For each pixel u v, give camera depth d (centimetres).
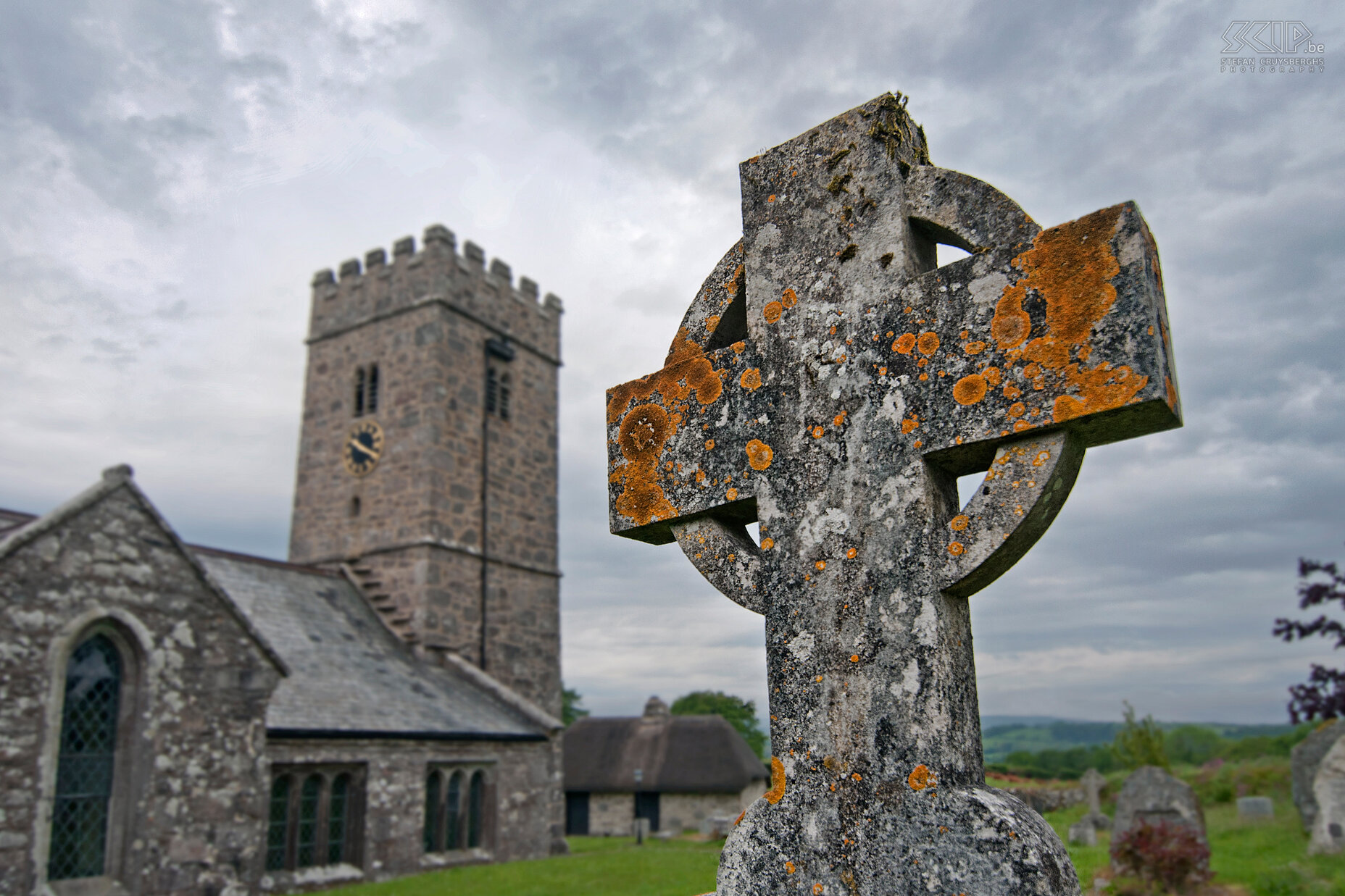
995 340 272
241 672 1342
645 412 356
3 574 1098
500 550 2586
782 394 320
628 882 1545
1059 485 263
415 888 1526
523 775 2123
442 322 2528
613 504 357
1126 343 248
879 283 303
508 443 2706
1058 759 5831
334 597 2312
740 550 322
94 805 1173
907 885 254
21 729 1086
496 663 2488
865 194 316
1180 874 1248
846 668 281
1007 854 241
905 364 290
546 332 2972
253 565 2188
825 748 280
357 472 2523
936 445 278
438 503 2403
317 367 2714
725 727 3484
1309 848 1555
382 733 1734
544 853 2131
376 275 2675
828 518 297
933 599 269
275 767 1543
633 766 3422
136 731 1209
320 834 1627
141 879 1173
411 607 2316
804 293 323
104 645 1218
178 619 1277
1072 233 265
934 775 258
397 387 2525
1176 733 6397
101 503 1216
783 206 338
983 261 281
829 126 333
